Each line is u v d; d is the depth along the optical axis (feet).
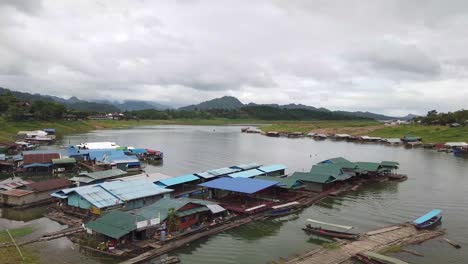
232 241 167.53
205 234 170.81
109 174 281.74
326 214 210.18
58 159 340.80
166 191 217.97
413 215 208.54
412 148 550.77
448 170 354.13
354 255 145.59
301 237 172.96
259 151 509.76
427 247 157.17
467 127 634.43
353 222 195.83
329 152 502.38
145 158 416.67
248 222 191.83
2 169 333.01
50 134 632.79
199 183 260.62
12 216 198.80
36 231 174.81
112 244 150.51
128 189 212.84
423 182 298.15
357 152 501.56
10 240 161.27
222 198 229.04
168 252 152.25
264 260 147.64
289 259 147.74
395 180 303.68
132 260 140.05
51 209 207.00
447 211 215.72
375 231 175.52
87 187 207.92
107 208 188.65
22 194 213.25
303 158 441.68
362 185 285.84
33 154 341.82
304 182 262.06
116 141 616.80
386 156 458.09
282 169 309.42
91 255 147.02
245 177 262.26
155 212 169.99
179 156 451.12
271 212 203.31
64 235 167.22
